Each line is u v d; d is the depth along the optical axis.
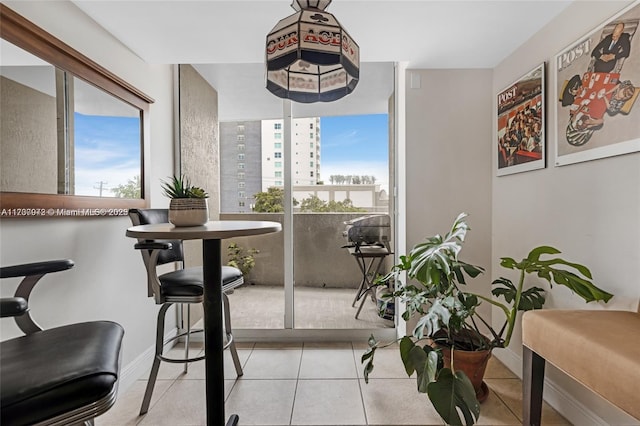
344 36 1.26
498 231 2.37
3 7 1.21
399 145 2.65
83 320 1.63
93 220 1.70
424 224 2.44
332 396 1.87
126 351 1.97
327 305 2.68
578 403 1.58
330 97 1.50
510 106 2.18
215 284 1.39
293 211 2.69
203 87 2.69
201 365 2.26
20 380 0.75
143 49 2.07
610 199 1.44
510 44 2.07
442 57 2.25
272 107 2.68
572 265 1.48
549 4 1.66
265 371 2.16
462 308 1.66
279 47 1.24
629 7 1.34
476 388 1.80
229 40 1.98
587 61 1.54
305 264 2.69
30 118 1.33
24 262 1.32
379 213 2.71
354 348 2.52
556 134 1.75
